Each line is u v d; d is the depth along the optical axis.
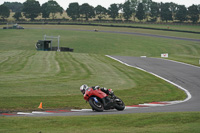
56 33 155.00
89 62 51.47
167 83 31.97
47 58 56.34
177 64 52.22
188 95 25.17
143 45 115.56
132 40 130.00
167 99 22.78
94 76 35.41
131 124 11.96
